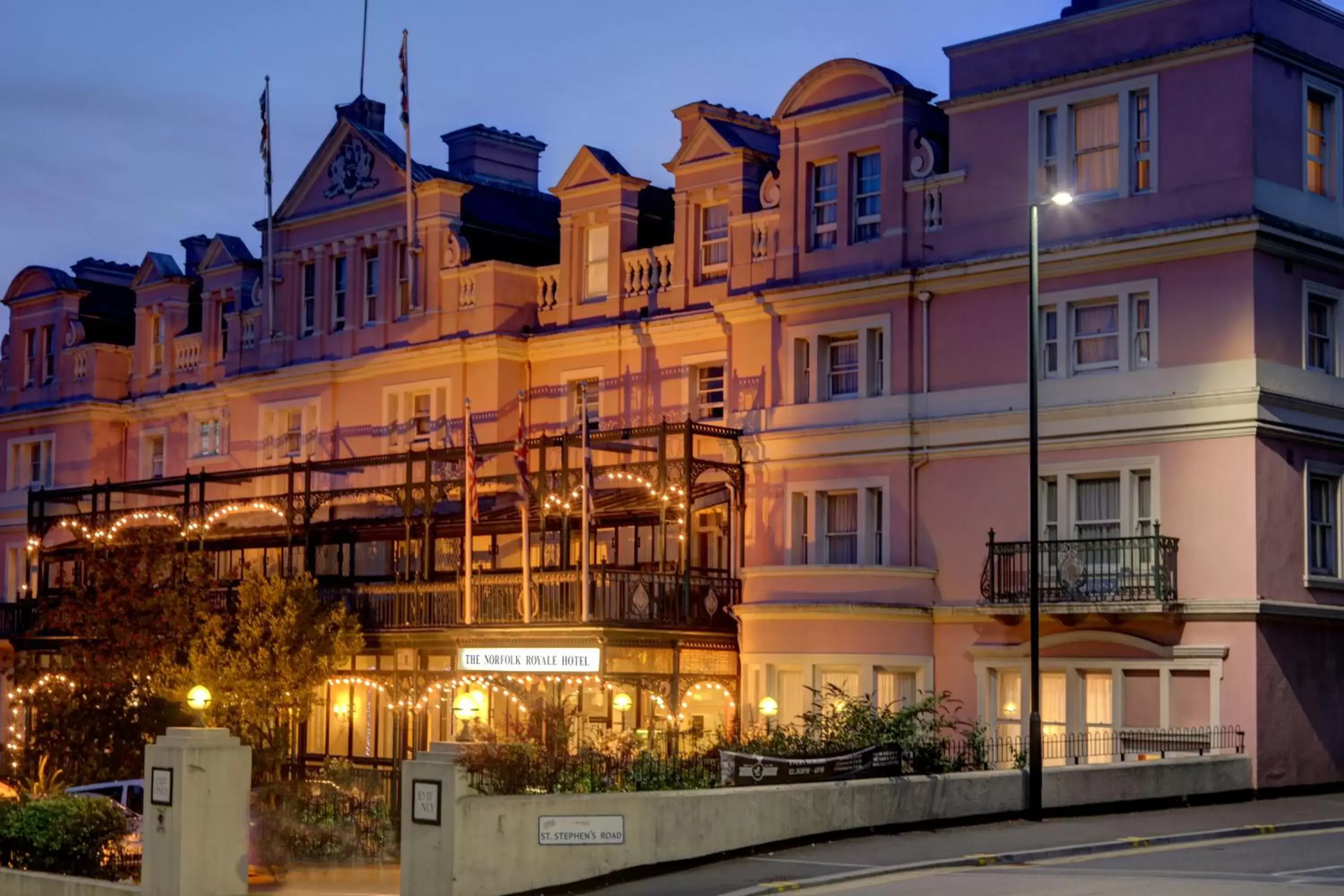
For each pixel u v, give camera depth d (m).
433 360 43.44
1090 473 33.03
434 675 39.09
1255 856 23.42
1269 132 31.98
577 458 41.25
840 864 23.23
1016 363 34.12
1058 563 32.69
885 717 29.06
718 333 39.28
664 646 36.59
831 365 37.19
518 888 22.09
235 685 36.78
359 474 44.94
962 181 35.16
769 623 36.38
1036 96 34.22
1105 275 33.09
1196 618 31.39
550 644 36.47
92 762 38.62
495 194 46.16
